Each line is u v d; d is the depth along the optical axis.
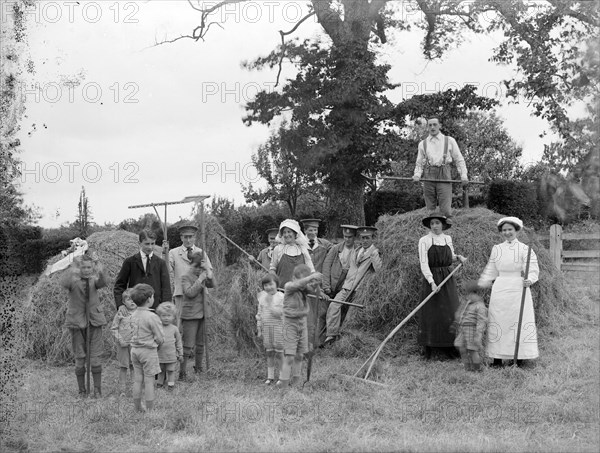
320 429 6.50
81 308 7.98
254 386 8.40
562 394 7.47
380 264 10.60
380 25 18.23
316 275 8.22
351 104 17.53
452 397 7.61
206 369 9.25
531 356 8.82
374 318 10.42
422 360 9.54
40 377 8.95
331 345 10.41
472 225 10.54
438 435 6.32
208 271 9.16
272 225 17.88
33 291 10.72
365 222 19.16
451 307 9.45
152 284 8.66
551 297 10.51
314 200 21.12
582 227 11.17
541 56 12.15
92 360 8.05
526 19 12.85
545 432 6.38
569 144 9.15
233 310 10.15
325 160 17.94
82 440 6.36
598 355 8.75
